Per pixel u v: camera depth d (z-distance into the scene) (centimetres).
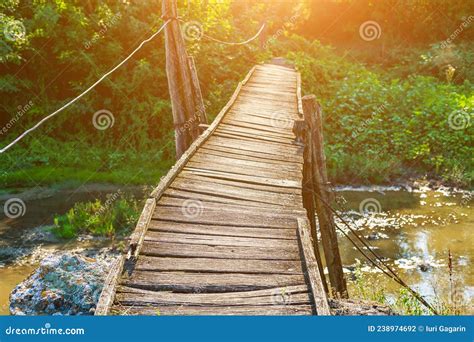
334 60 2008
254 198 613
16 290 575
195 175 682
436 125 1454
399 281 678
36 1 1491
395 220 1024
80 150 1423
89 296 557
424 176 1299
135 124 1469
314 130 755
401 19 2427
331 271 728
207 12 1620
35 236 935
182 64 909
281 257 468
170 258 462
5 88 1429
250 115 1040
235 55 1705
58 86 1559
